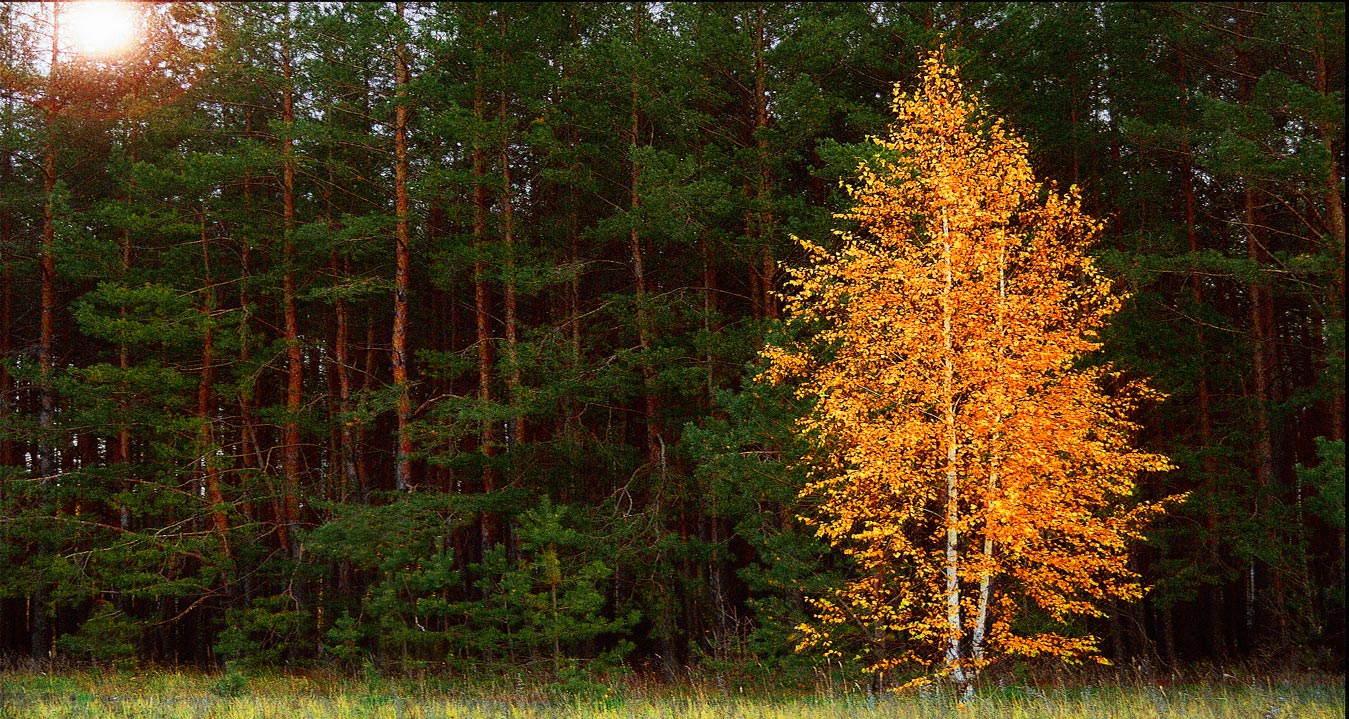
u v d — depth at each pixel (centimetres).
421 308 2417
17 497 1855
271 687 1491
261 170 1878
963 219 1148
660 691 1399
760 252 1692
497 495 1641
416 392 2427
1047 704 1049
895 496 1184
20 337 2505
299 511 1966
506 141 1791
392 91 1833
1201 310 1667
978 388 1155
